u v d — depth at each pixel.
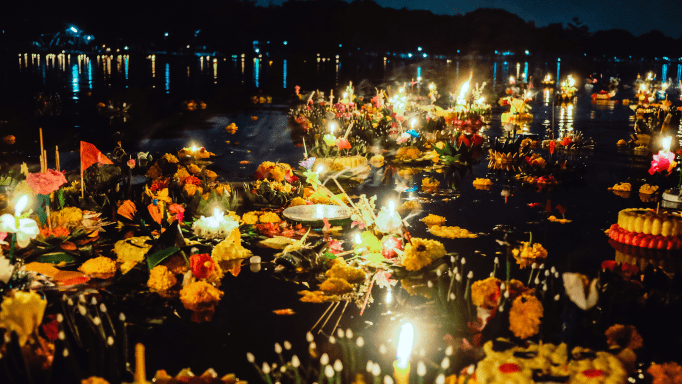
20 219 4.08
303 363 3.42
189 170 9.43
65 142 13.35
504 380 2.96
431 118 16.83
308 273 5.02
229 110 21.84
